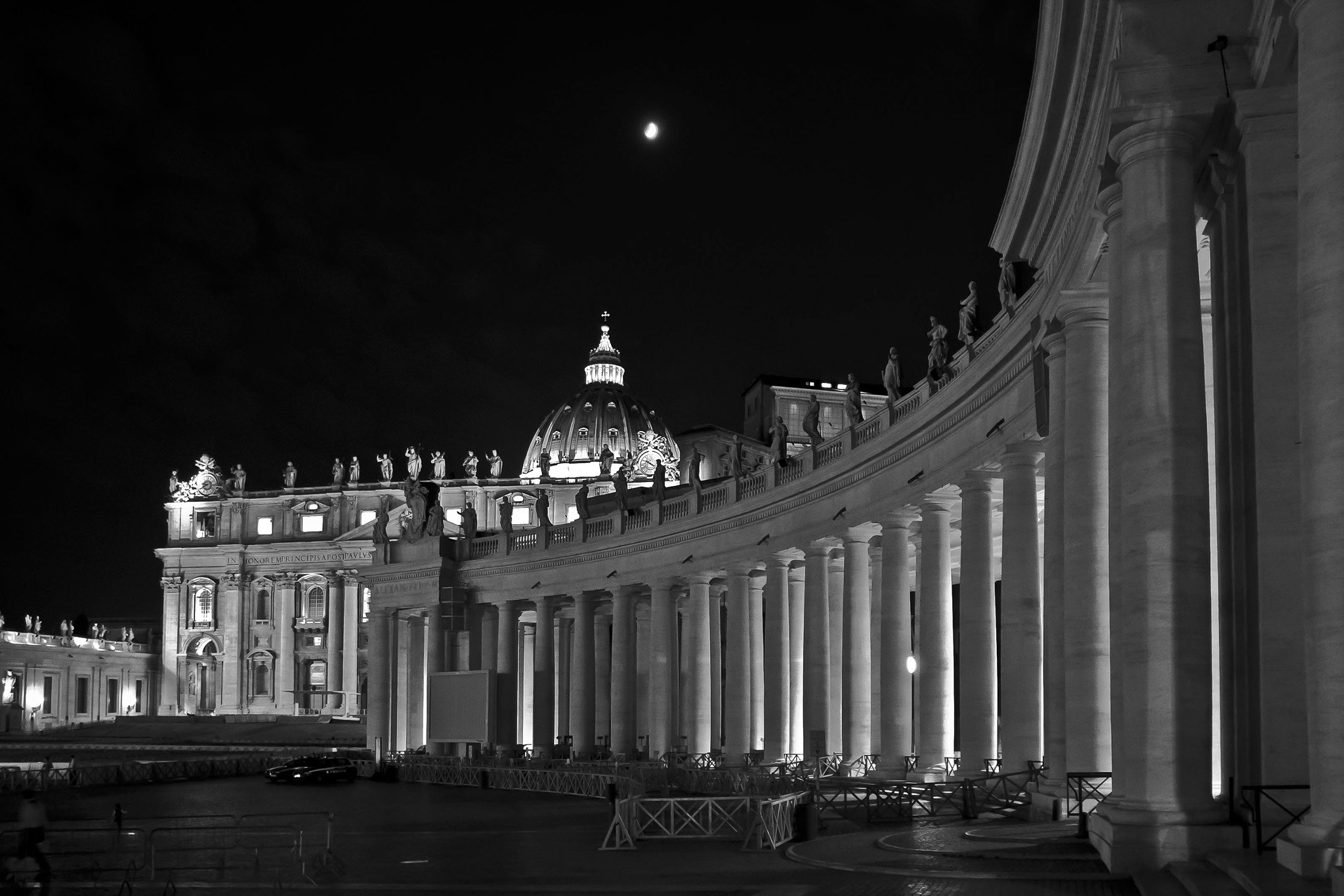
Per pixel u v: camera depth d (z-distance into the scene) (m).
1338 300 16.16
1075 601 29.45
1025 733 37.50
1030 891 19.33
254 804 56.50
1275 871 16.44
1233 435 21.22
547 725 76.56
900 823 35.59
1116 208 21.78
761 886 24.31
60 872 31.64
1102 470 29.33
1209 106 20.22
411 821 45.03
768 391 126.88
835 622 61.09
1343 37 16.36
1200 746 19.50
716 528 66.00
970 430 42.25
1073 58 23.38
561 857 31.80
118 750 124.94
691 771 53.22
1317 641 16.17
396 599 84.00
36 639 179.50
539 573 78.75
